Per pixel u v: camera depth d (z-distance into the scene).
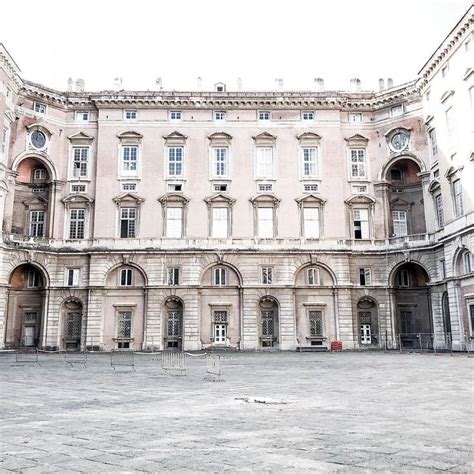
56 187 55.91
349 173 57.66
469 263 45.59
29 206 56.22
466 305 45.56
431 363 33.12
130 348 53.12
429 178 54.25
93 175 56.72
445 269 49.44
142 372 28.22
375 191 57.16
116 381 23.06
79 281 54.56
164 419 12.70
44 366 33.22
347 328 53.56
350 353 48.53
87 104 57.91
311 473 7.79
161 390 19.30
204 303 54.06
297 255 54.75
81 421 12.53
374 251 55.38
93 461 8.65
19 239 52.81
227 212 55.72
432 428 11.30
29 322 54.59
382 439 10.17
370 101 58.28
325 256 54.81
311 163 57.38
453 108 47.56
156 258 54.34
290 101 57.59
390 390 18.77
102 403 15.81
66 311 54.41
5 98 50.78
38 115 55.78
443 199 49.56
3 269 51.09
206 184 56.19
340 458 8.68
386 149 57.31
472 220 43.44
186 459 8.70
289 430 11.16
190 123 57.50
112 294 54.12
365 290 55.09
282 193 56.28
